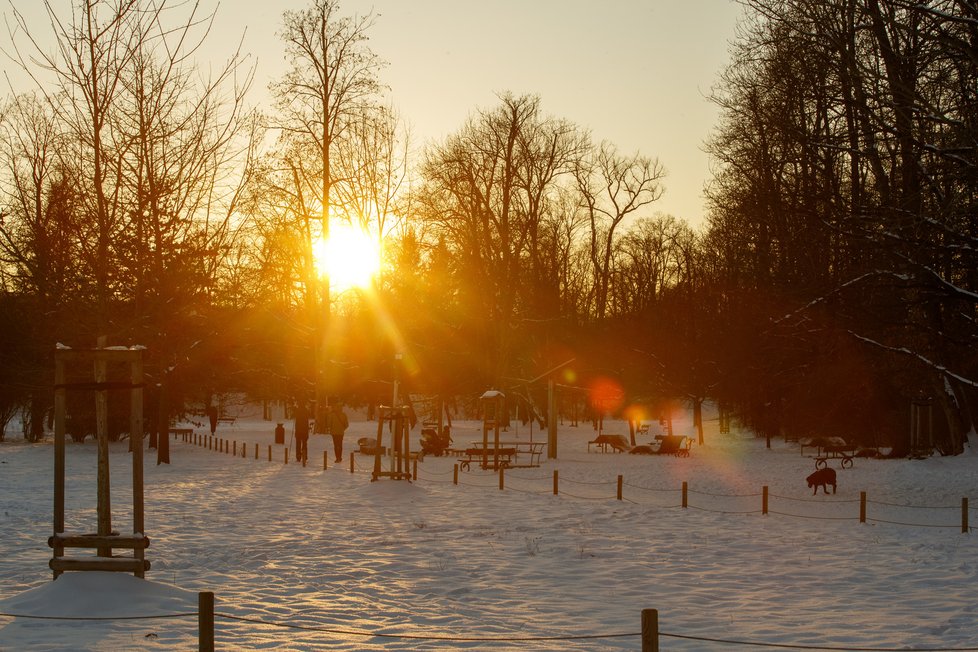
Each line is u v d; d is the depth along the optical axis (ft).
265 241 128.98
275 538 56.65
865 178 98.32
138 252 40.98
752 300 117.80
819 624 35.60
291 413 288.92
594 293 209.15
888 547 55.67
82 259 41.27
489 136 179.93
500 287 183.01
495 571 46.60
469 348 192.54
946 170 75.61
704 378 169.89
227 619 34.88
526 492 90.02
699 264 206.18
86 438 174.29
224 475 105.50
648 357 193.88
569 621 35.88
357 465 123.75
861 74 78.54
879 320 90.63
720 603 39.58
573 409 274.77
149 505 73.97
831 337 104.99
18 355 149.79
